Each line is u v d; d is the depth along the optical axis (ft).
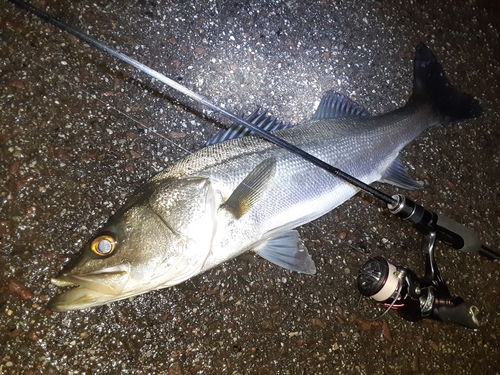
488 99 2.51
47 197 1.73
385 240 2.08
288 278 1.92
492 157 2.43
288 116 2.09
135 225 1.44
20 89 1.78
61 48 1.84
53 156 1.77
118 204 1.79
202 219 1.52
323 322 1.93
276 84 2.09
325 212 1.81
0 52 1.79
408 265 2.09
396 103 2.26
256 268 1.88
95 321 1.69
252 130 1.59
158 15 1.98
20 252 1.68
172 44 1.98
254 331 1.84
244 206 1.58
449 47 2.47
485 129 2.45
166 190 1.51
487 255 1.90
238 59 2.05
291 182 1.70
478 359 2.16
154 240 1.44
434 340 2.10
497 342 2.22
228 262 1.85
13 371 1.60
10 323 1.63
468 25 2.55
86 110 1.83
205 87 1.99
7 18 1.81
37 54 1.82
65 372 1.64
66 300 1.37
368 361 1.96
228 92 2.02
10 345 1.62
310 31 2.17
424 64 2.19
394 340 2.02
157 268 1.44
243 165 1.64
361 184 1.69
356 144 1.89
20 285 1.65
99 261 1.37
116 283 1.38
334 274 1.98
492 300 2.26
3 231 1.68
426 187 2.24
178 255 1.47
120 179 1.81
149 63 1.94
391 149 2.00
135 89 1.90
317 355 1.90
